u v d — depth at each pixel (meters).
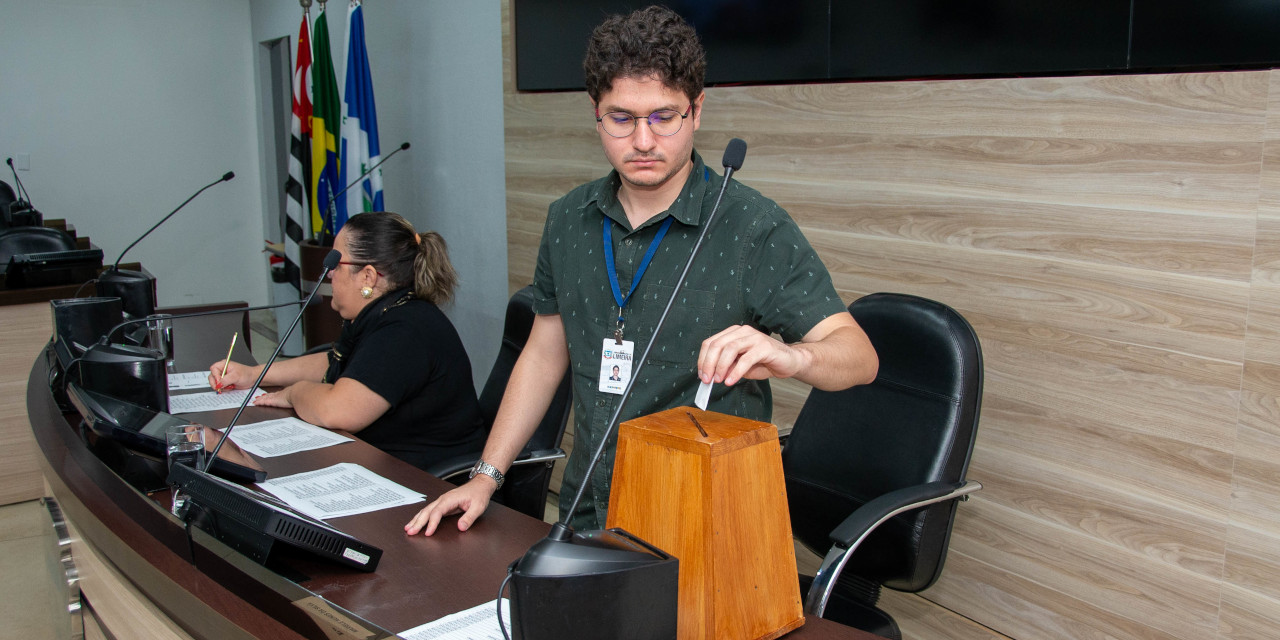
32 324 3.49
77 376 2.04
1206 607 1.95
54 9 6.99
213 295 7.84
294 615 1.15
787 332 1.38
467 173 4.57
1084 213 2.05
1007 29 2.15
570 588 0.88
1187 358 1.93
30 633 2.63
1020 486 2.24
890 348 1.85
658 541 1.09
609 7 3.14
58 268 3.59
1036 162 2.11
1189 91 1.86
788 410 2.72
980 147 2.21
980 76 2.22
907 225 2.38
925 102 2.30
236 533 1.30
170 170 7.54
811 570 2.74
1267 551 1.85
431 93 4.81
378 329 2.22
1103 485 2.09
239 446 1.95
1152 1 1.90
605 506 1.46
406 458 2.23
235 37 7.65
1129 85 1.95
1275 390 1.81
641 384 1.44
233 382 2.47
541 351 1.65
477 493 1.54
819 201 2.57
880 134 2.40
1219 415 1.89
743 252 1.38
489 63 4.26
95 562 1.67
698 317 1.40
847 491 1.86
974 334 1.78
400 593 1.26
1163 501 1.99
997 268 2.22
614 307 1.47
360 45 4.85
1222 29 1.81
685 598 1.06
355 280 2.24
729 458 1.06
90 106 7.19
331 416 2.11
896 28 2.35
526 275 3.79
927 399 1.78
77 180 7.22
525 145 3.67
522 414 1.62
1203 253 1.88
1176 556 1.99
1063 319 2.12
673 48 1.23
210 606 1.19
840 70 2.49
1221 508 1.91
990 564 2.33
